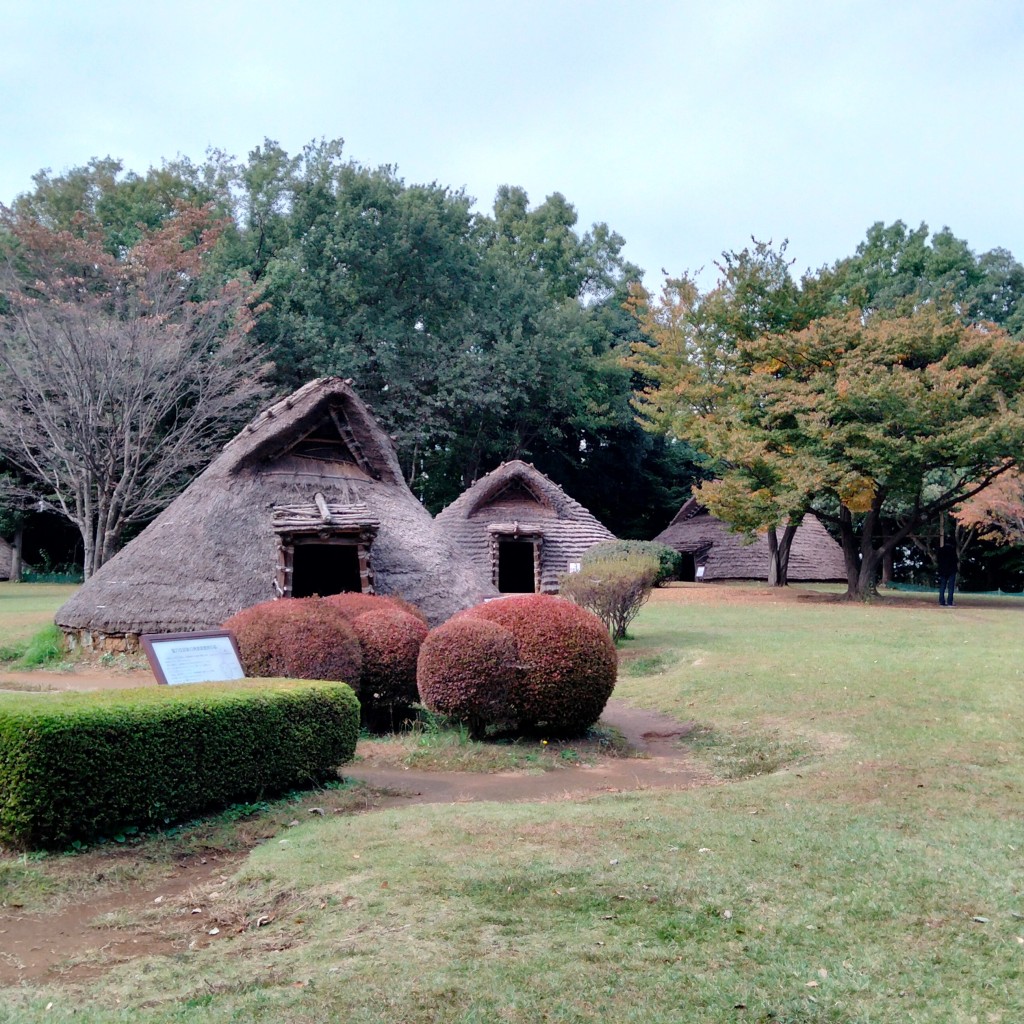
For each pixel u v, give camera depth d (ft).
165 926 15.47
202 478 52.21
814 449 76.69
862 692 35.73
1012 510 97.60
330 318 111.96
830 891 15.98
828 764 27.25
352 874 16.93
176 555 47.39
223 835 20.39
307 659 30.91
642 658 49.52
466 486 135.64
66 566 134.21
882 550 84.23
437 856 17.80
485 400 118.01
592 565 57.47
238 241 116.37
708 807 22.08
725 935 14.16
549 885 16.19
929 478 114.11
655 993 12.33
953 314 80.02
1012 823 20.61
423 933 14.15
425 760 29.07
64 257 72.95
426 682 31.32
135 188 112.06
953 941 13.97
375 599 38.88
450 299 124.77
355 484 53.16
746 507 80.33
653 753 32.14
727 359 91.91
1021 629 54.95
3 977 13.57
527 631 32.35
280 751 23.48
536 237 165.78
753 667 42.32
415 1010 11.89
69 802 18.94
